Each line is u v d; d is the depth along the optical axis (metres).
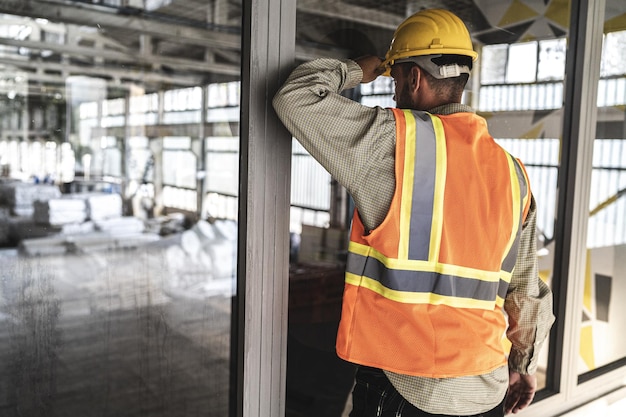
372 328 1.25
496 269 1.25
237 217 1.45
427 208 1.18
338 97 1.17
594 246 2.63
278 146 1.44
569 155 2.32
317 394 2.09
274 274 1.47
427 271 1.21
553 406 2.34
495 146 1.27
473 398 1.27
